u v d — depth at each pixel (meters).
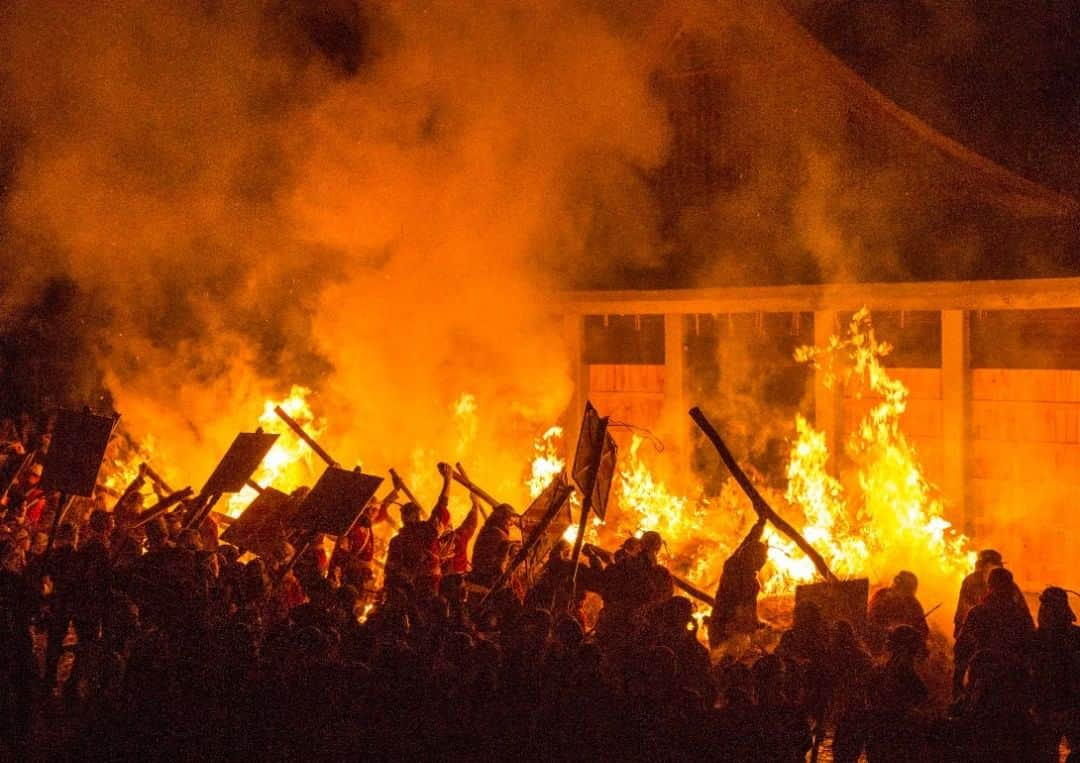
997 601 9.19
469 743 7.53
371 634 8.15
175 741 7.93
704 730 7.29
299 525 11.05
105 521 11.21
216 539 12.27
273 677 7.89
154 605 9.59
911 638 7.81
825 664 8.13
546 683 7.58
